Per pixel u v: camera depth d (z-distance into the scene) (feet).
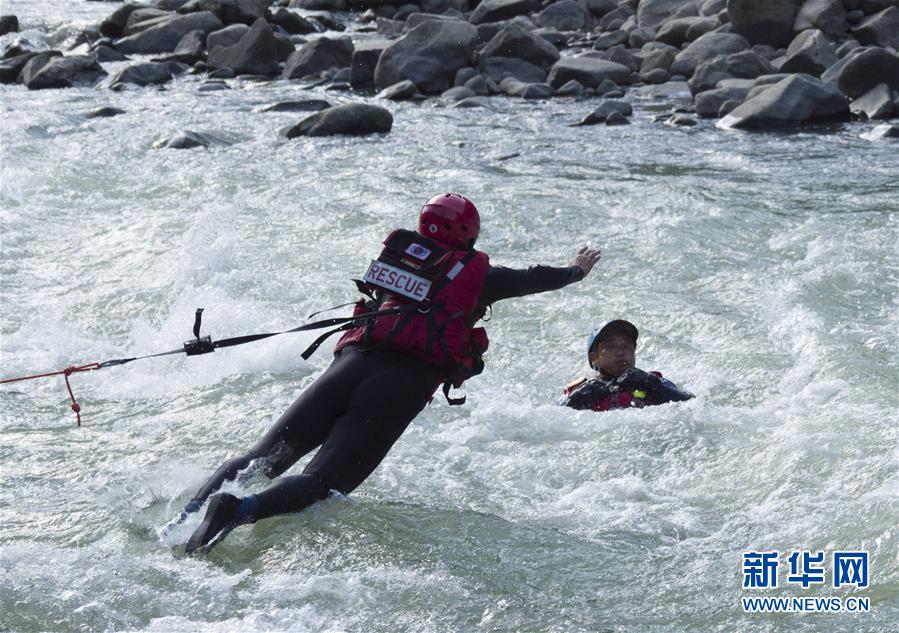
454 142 61.72
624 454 22.29
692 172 53.42
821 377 26.16
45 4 121.49
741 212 43.39
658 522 19.27
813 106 68.23
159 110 72.02
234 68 90.38
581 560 17.79
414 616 15.97
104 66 90.74
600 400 25.02
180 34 97.60
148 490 20.48
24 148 56.39
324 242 38.70
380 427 18.62
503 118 71.41
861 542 18.01
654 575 17.30
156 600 16.22
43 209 43.47
